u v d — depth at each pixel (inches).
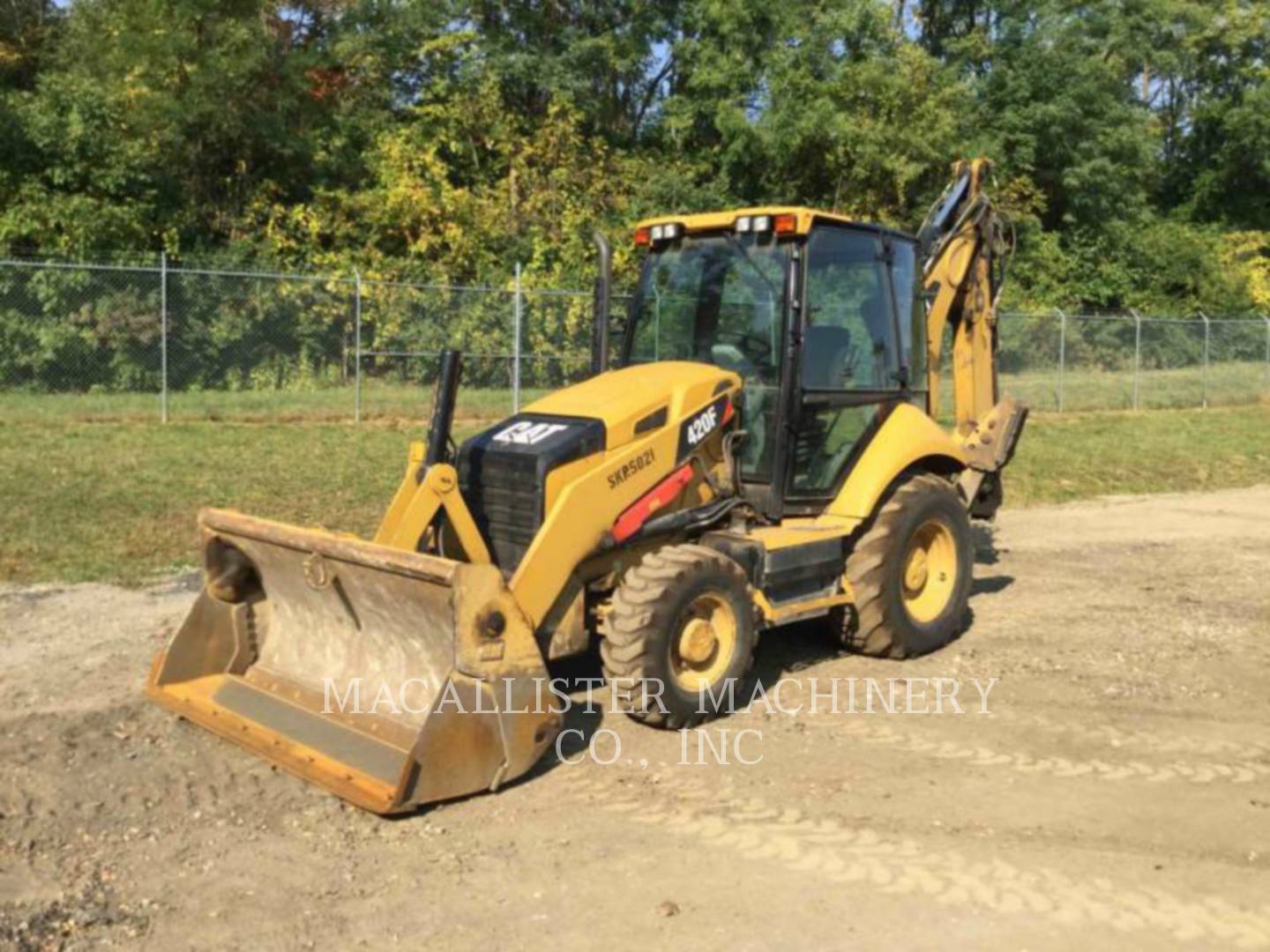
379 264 843.4
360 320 684.1
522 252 914.1
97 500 416.5
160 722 221.3
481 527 230.5
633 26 1140.5
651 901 159.8
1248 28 1679.4
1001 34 1299.2
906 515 266.4
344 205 865.5
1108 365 976.3
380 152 927.7
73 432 553.6
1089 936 151.3
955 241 324.2
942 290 320.5
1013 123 1237.7
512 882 165.2
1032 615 323.6
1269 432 816.9
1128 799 196.2
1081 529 475.5
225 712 216.4
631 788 197.8
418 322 721.0
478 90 1019.9
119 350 662.5
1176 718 237.8
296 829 181.6
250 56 838.5
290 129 898.7
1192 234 1418.6
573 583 221.0
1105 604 339.0
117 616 293.0
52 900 158.2
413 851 175.0
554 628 218.2
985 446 331.6
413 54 1057.5
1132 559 410.3
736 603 227.1
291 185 894.4
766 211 253.0
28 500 410.3
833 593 257.8
